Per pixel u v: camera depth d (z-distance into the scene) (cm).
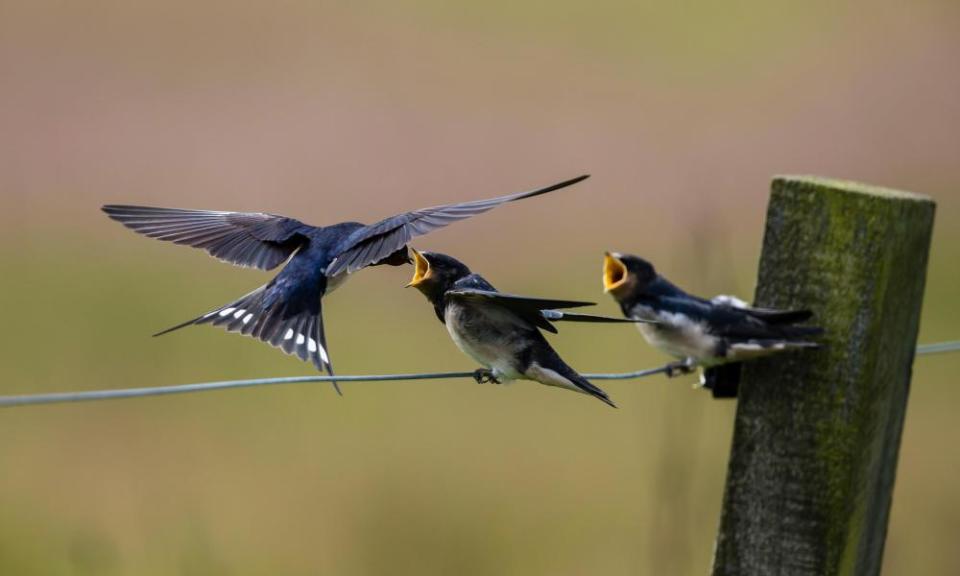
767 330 629
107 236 2175
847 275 634
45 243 2120
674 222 2277
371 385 1703
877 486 661
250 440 1554
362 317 1914
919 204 641
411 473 1452
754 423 643
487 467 1466
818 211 638
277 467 1470
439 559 1290
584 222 2256
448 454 1504
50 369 1686
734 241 2178
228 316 661
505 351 699
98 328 1814
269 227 691
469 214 575
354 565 1270
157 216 682
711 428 1338
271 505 1378
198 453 1510
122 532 1327
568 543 1320
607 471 1465
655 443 1467
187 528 1307
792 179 643
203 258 2134
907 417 1570
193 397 1645
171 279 2019
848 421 632
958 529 1219
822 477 634
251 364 1736
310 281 675
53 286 1955
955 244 2211
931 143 2678
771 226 646
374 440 1542
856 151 2612
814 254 638
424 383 1716
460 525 1330
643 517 1359
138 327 1823
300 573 1273
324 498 1395
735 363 735
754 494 643
